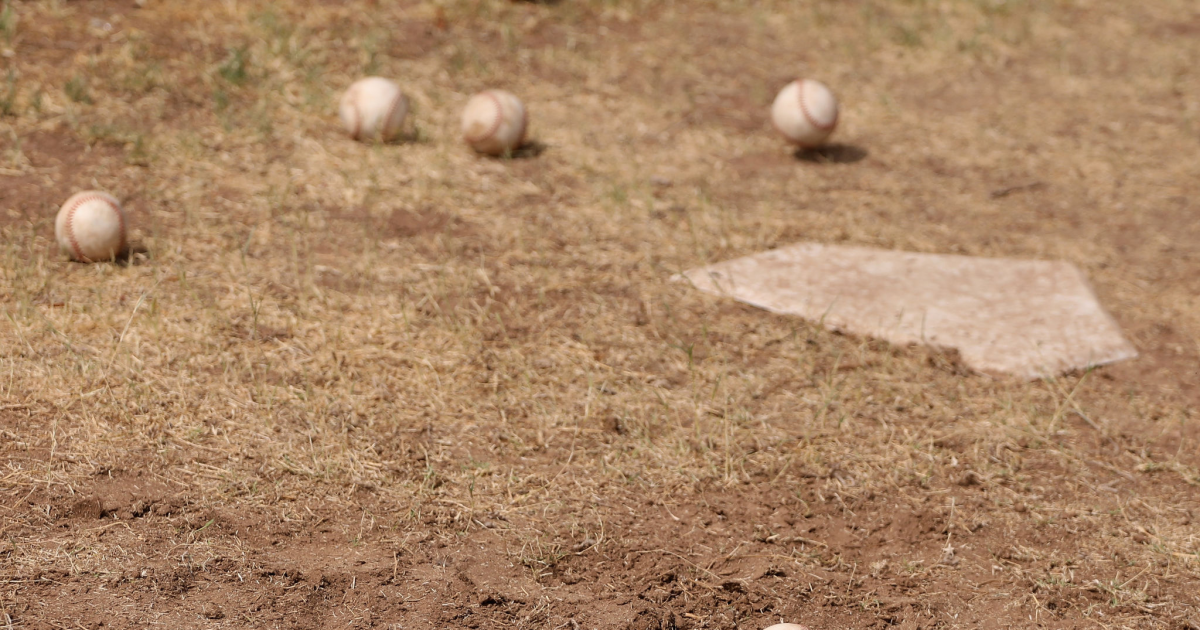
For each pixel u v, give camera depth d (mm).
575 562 3795
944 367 5285
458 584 3621
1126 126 8938
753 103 8680
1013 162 8102
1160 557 4031
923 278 6191
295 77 7773
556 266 5969
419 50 8531
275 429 4293
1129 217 7352
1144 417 5008
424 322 5230
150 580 3457
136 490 3861
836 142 8180
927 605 3729
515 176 7012
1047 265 6473
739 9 10391
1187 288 6406
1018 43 10531
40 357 4500
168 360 4617
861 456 4539
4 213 5676
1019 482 4457
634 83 8703
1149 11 11914
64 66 7230
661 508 4125
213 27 8125
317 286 5438
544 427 4551
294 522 3830
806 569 3869
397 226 6195
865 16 10602
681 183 7195
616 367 5055
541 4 9641
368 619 3424
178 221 5902
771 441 4582
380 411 4512
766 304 5758
